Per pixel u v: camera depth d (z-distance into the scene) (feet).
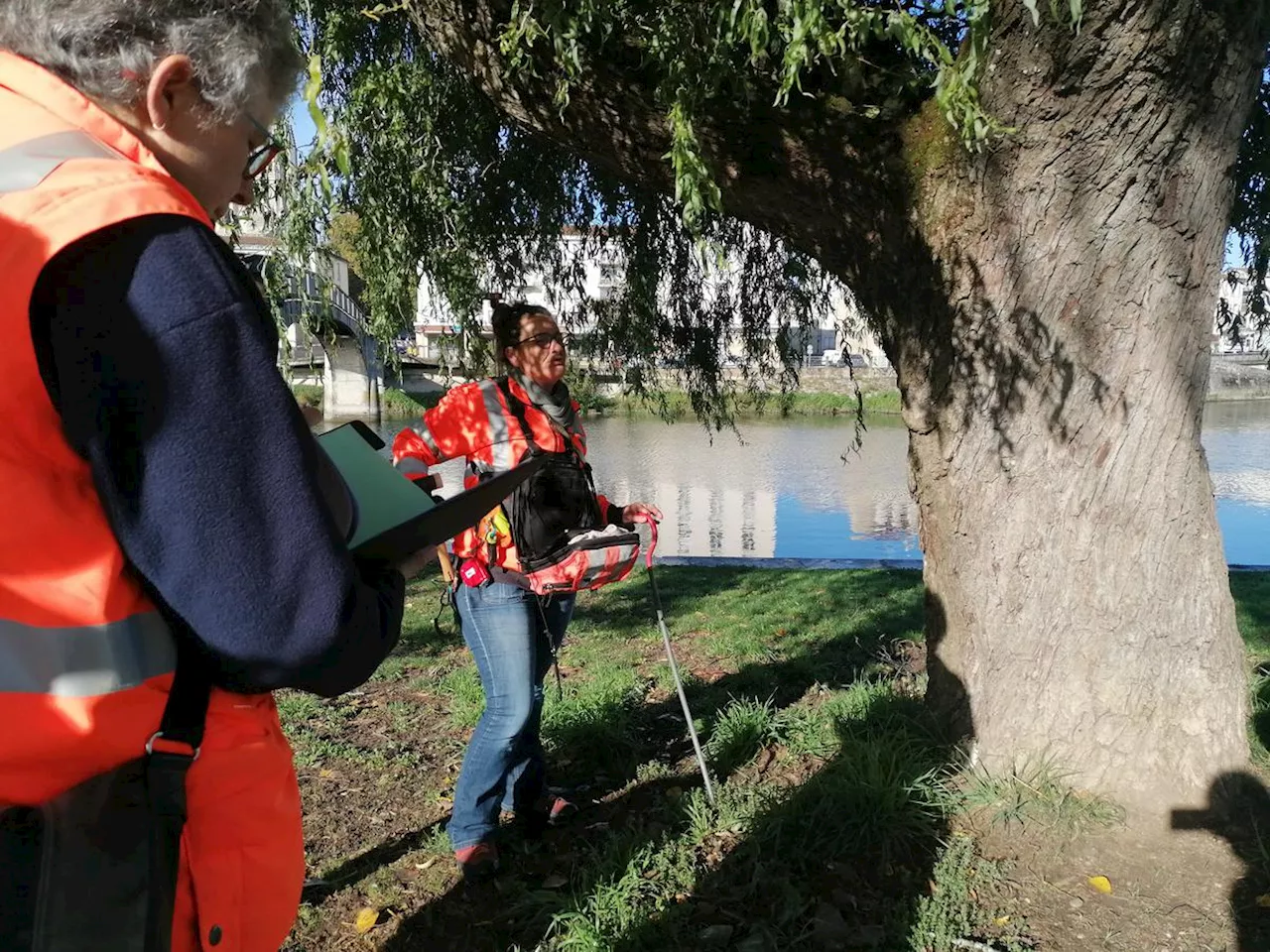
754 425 95.66
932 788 10.59
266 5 3.91
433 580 26.48
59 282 3.12
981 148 9.36
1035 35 8.82
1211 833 9.94
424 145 13.92
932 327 10.78
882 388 102.32
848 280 11.84
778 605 22.27
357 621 3.56
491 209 17.03
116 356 3.14
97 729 3.30
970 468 10.73
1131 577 10.27
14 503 3.19
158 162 3.61
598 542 9.76
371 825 11.41
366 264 14.70
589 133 10.98
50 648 3.25
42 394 3.17
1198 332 10.11
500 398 10.12
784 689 15.65
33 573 3.23
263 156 4.35
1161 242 9.68
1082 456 10.19
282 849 4.00
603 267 20.02
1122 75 8.75
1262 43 9.21
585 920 8.81
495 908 9.57
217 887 3.69
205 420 3.19
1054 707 10.61
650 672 16.88
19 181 3.22
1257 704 13.15
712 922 8.97
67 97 3.50
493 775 9.91
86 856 3.34
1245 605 21.16
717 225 19.01
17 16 3.52
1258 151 12.28
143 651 3.40
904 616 20.86
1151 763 10.32
